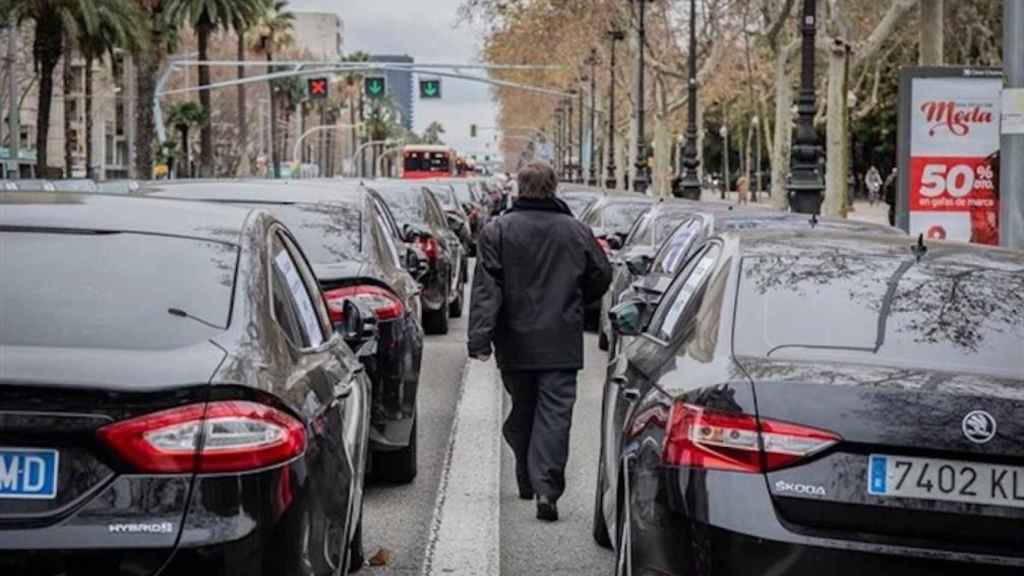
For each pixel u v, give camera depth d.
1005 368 4.71
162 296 4.49
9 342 4.11
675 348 5.31
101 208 5.01
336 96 139.25
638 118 56.06
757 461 4.29
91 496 3.80
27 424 3.77
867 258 5.45
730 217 11.46
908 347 4.80
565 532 7.80
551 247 7.78
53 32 47.19
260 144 112.12
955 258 5.54
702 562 4.29
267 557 3.98
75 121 74.44
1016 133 13.52
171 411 3.88
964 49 53.31
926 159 19.86
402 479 8.85
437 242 17.97
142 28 48.50
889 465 4.23
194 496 3.85
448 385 13.54
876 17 49.41
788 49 41.97
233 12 60.53
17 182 18.86
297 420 4.29
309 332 5.41
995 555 4.19
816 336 4.87
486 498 8.48
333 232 8.89
